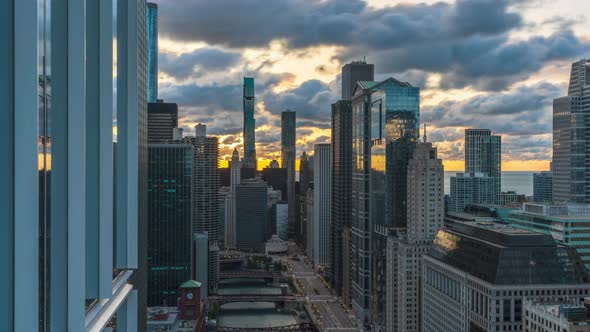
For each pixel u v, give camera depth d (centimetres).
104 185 3709
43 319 2636
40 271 2572
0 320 2269
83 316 2991
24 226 2381
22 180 2350
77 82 2967
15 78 2300
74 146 3000
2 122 2244
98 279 3675
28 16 2320
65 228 2956
